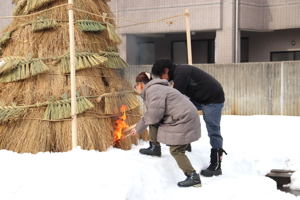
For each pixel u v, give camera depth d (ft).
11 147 20.04
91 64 20.58
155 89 16.94
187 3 55.52
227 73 46.44
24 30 21.75
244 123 35.40
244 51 60.18
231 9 53.26
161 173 17.53
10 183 16.10
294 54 57.00
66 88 20.24
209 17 54.54
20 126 20.25
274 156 23.62
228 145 25.96
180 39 62.64
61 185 15.78
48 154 19.02
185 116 16.83
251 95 45.44
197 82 18.92
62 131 19.77
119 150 20.04
